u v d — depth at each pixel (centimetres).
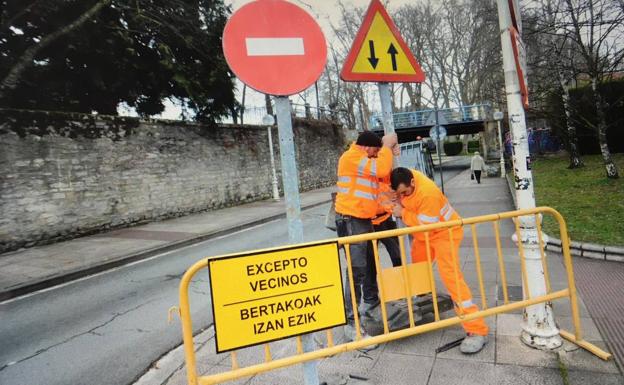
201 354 376
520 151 317
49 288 729
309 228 1151
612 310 371
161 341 436
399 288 283
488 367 289
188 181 1609
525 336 313
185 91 1634
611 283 446
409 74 383
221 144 1808
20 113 1071
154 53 1573
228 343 217
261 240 1040
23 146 1075
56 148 1149
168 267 811
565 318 361
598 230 665
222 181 1795
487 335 335
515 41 313
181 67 1582
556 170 1770
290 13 235
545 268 309
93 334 477
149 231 1243
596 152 2191
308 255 236
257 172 2039
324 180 2758
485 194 1508
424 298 386
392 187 339
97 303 605
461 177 2416
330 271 242
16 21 1195
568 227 711
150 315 527
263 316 224
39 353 434
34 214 1088
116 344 440
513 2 321
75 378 370
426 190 332
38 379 374
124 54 1433
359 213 358
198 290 619
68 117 1183
